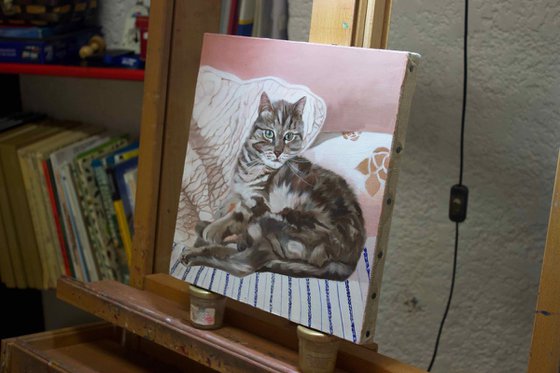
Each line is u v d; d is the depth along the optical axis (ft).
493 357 4.42
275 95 2.80
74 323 5.69
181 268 3.06
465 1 4.03
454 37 4.13
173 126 3.48
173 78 3.43
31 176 4.63
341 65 2.62
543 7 3.91
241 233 2.87
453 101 4.21
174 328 2.94
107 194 4.52
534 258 4.20
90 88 5.25
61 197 4.59
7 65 4.47
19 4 4.48
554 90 3.97
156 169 3.45
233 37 2.98
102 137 4.93
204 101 3.06
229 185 2.93
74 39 4.82
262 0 4.11
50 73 4.45
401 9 4.21
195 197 3.05
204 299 2.93
